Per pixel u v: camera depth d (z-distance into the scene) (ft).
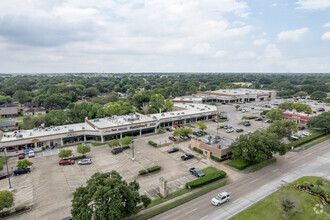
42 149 247.29
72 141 270.26
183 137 279.69
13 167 202.80
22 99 581.12
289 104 402.72
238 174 183.11
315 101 577.43
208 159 215.51
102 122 302.04
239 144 196.13
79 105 359.46
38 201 149.89
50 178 181.98
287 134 236.84
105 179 120.78
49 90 620.90
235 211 134.92
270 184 166.09
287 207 126.82
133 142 257.14
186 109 421.18
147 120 307.99
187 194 153.89
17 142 237.45
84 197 113.80
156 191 160.15
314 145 249.55
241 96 593.01
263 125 349.82
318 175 179.42
